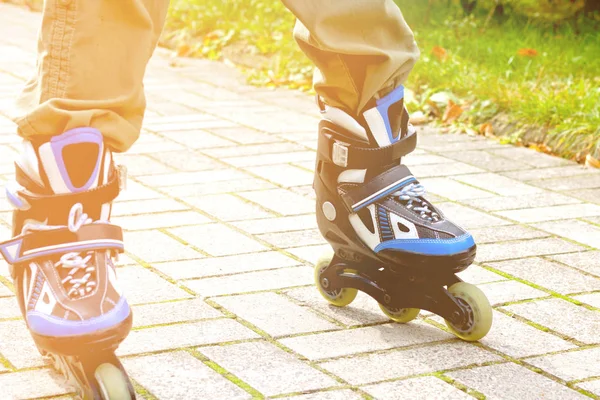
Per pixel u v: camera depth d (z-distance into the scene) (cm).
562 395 207
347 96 235
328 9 221
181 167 407
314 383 209
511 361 225
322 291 260
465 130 494
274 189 377
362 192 237
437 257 227
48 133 195
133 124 204
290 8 218
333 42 222
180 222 332
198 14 755
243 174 399
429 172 413
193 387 205
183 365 217
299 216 343
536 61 596
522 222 344
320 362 221
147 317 246
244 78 621
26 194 198
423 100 527
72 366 196
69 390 204
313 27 220
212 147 444
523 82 543
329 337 236
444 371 218
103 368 189
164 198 361
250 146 448
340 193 241
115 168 207
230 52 686
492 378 215
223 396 201
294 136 470
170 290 266
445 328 245
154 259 293
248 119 505
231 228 327
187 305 255
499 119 495
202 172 400
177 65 657
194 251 302
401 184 238
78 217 196
